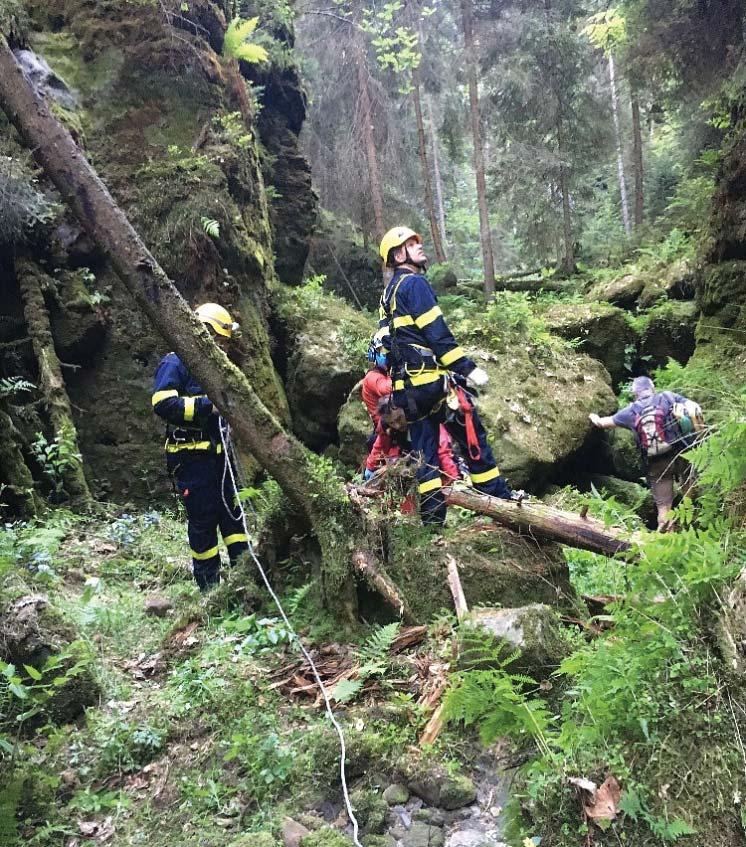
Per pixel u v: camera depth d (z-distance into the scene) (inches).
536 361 343.3
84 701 122.9
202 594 169.9
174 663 136.7
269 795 100.6
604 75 724.7
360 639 134.5
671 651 90.1
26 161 288.4
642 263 470.0
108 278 303.7
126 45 328.8
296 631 139.9
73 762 110.8
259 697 120.2
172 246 313.1
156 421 300.8
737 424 104.2
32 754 111.9
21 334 284.8
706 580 89.9
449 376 163.6
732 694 83.0
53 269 293.3
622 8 403.5
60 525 229.1
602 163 683.4
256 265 348.8
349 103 594.2
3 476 240.2
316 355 346.9
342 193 607.5
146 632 155.8
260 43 455.2
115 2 329.7
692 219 472.1
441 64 671.1
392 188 630.5
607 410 336.8
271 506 158.4
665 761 82.0
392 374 166.1
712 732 81.7
